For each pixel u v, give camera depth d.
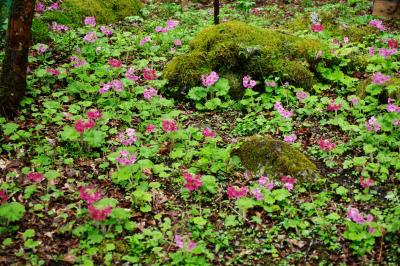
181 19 5.02
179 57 3.81
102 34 4.26
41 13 4.44
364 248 2.72
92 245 2.75
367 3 5.46
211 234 2.81
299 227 2.86
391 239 2.75
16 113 3.40
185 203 2.98
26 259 2.65
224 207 2.97
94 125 3.31
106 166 3.12
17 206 2.78
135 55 4.15
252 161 3.15
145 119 3.49
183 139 3.33
